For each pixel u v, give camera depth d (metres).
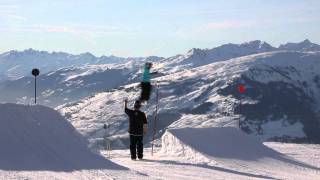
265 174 14.95
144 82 16.55
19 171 10.93
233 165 16.09
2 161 11.55
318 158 21.25
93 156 13.40
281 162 18.27
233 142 19.03
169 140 18.28
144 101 16.55
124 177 11.34
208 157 16.61
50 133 13.54
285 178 14.45
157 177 12.09
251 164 16.89
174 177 12.45
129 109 16.44
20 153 12.22
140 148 16.36
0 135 12.56
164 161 15.91
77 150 13.42
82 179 10.67
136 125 16.25
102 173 11.62
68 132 13.99
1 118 13.00
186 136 18.06
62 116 14.48
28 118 13.56
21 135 12.92
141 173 12.39
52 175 10.82
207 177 13.02
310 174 16.06
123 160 16.09
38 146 12.80
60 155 12.77
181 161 16.08
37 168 11.48
